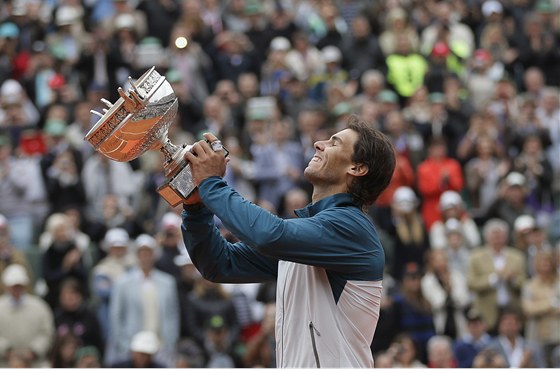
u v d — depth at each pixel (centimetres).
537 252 3183
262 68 4278
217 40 4212
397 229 3266
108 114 1060
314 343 1070
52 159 3406
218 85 4031
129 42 4081
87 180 3388
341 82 4150
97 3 4403
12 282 2844
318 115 3694
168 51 4259
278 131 3531
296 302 1083
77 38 4238
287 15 4397
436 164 3522
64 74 4034
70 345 2744
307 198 3475
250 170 3491
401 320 2834
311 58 4259
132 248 3189
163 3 4394
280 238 1034
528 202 3719
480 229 3544
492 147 3700
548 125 3962
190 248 1131
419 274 2870
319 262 1053
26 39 4178
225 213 1048
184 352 2764
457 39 4544
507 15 4666
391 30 4366
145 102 1056
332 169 1098
